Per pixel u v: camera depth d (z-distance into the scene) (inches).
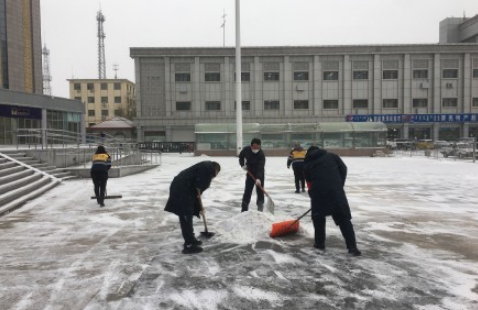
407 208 332.2
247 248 206.8
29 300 145.1
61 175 555.8
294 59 1987.0
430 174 650.2
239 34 1112.8
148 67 1993.1
